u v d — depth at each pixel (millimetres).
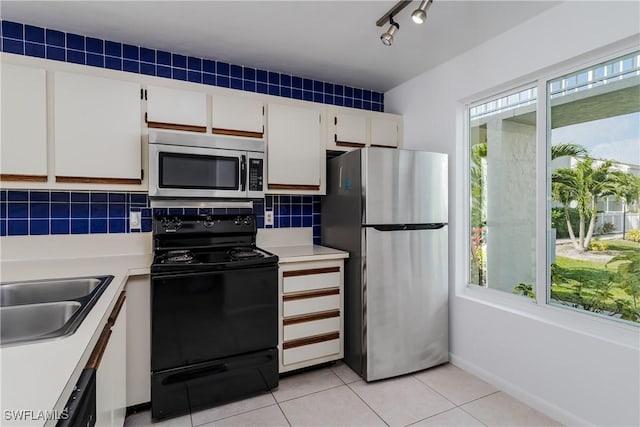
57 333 903
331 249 2590
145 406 1921
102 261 2020
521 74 2014
